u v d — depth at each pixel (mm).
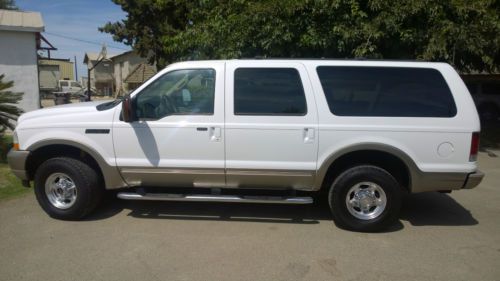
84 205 4844
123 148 4727
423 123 4469
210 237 4488
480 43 9148
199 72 4715
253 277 3621
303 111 4562
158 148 4691
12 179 6504
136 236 4488
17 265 3789
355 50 9070
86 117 4754
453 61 10047
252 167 4629
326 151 4551
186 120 4641
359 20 9070
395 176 4844
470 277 3676
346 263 3920
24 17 13680
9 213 5156
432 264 3922
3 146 7648
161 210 5336
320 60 4656
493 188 6762
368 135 4496
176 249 4172
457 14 9164
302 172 4613
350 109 4543
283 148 4582
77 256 3986
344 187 4617
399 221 5105
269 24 9250
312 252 4148
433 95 4527
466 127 4457
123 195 4848
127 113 4469
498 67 13039
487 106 18250
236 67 4668
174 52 13562
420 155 4496
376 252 4176
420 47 9336
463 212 5500
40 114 4918
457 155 4484
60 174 4879
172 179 4797
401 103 4535
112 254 4039
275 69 4633
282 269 3777
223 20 10312
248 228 4777
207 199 4777
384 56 9820
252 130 4574
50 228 4684
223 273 3688
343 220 4672
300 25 9305
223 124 4594
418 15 9141
